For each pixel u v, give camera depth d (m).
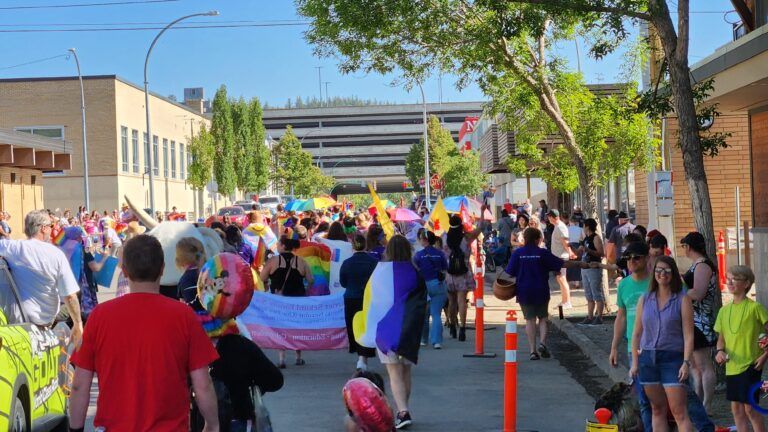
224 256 6.70
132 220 13.64
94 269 13.12
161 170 71.62
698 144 11.52
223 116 78.44
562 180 25.62
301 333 13.91
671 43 11.66
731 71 15.13
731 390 8.21
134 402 4.92
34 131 60.47
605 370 13.37
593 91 26.55
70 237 12.79
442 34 17.73
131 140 64.12
